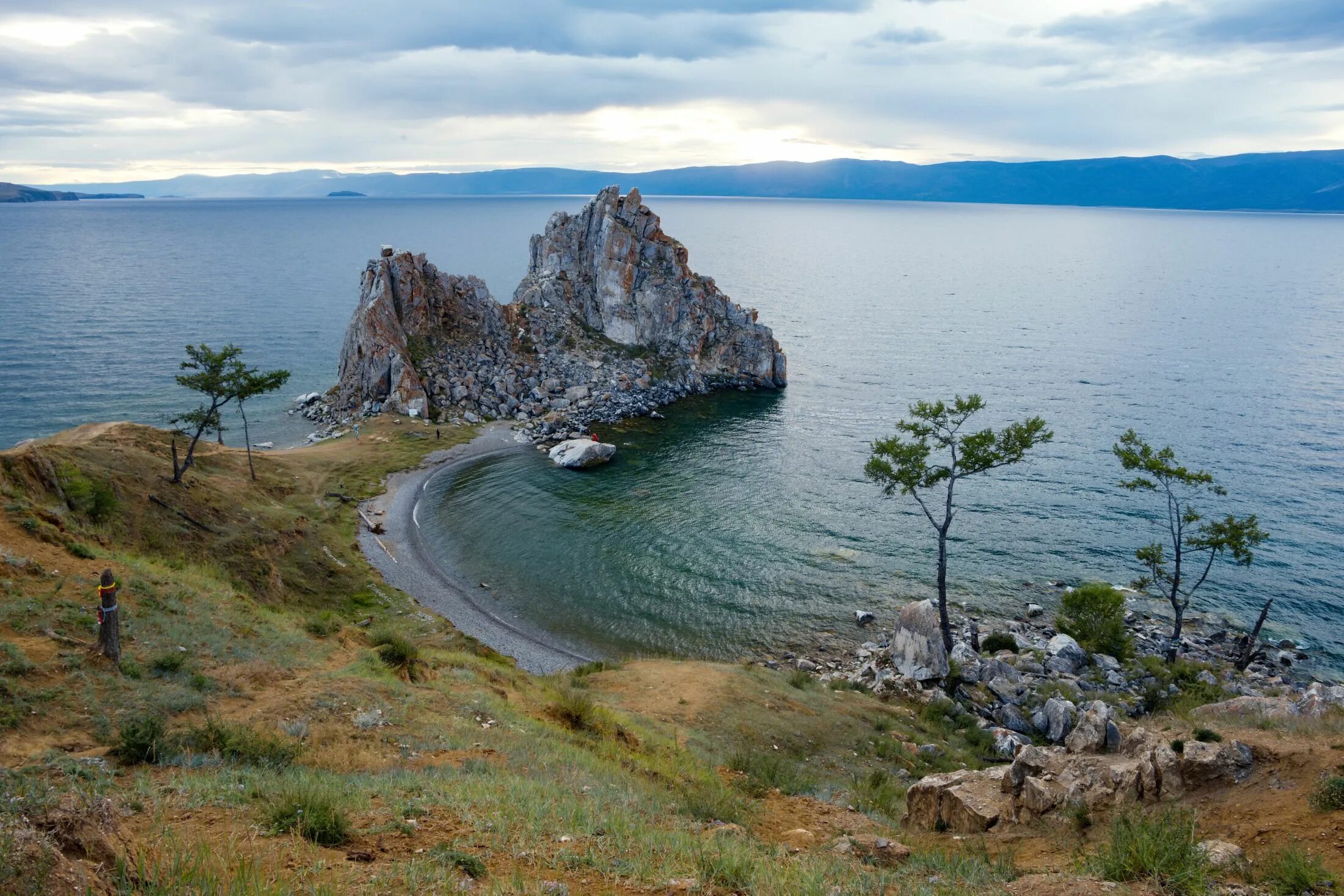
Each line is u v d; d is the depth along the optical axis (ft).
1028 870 47.93
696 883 36.45
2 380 387.34
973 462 150.71
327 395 376.27
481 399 362.74
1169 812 46.39
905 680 135.13
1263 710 74.95
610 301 437.58
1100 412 359.46
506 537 227.40
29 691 54.65
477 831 40.83
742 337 428.97
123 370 418.92
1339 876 38.65
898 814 72.54
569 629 175.52
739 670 134.31
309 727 62.95
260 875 28.84
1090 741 64.13
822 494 265.75
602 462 297.94
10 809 25.91
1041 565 210.38
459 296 399.03
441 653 107.65
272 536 178.29
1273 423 337.93
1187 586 197.57
